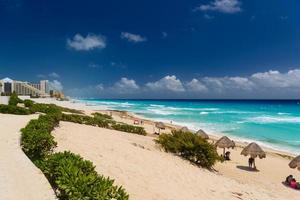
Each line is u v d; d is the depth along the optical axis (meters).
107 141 18.22
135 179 11.86
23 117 24.64
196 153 18.27
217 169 19.20
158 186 11.77
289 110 104.81
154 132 37.09
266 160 25.03
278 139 37.56
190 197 11.39
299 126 50.28
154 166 14.42
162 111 86.94
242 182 16.42
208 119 61.22
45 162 9.49
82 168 8.66
